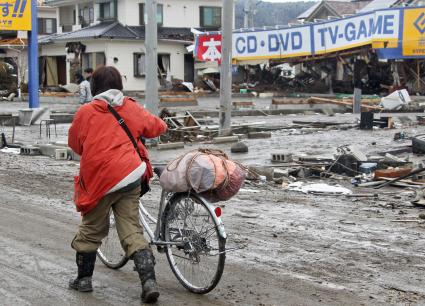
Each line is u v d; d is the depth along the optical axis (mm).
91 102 5762
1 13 24922
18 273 6797
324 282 6438
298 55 50125
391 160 14039
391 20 44875
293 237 8211
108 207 5773
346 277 6586
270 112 32500
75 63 58594
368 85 51688
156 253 7551
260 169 13125
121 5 58062
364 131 22656
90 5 61938
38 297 6047
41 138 20906
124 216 5754
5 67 57469
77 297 6047
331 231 8523
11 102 46656
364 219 9234
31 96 26484
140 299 5988
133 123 5758
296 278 6570
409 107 33938
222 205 10289
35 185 12438
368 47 46906
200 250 5887
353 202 10602
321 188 11688
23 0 25328
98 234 5980
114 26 56562
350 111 34625
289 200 10805
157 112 18859
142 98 44500
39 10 71188
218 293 6125
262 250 7613
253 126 23453
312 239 8109
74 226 9008
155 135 5949
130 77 56562
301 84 56344
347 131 22703
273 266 6984
